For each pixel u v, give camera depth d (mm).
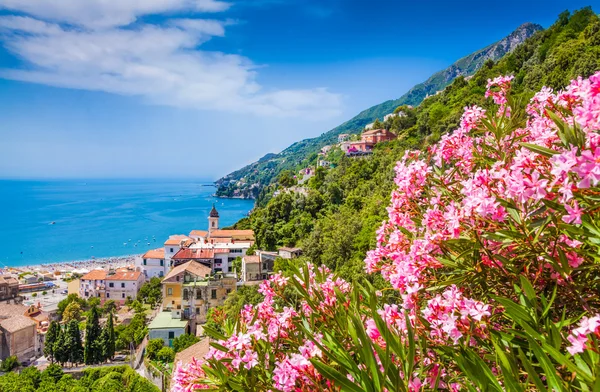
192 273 57531
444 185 4703
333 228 52906
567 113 4219
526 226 3357
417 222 4742
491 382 2891
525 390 2838
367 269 5035
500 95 5398
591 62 52344
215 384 4465
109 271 95062
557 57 64125
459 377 3596
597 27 68562
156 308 78375
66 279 116500
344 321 4281
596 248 3346
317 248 51344
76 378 47844
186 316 53969
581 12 82188
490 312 3508
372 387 3033
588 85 2986
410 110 122438
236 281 57188
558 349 2863
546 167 3305
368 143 112188
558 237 3346
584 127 2969
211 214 100312
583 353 2588
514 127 4785
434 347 3580
